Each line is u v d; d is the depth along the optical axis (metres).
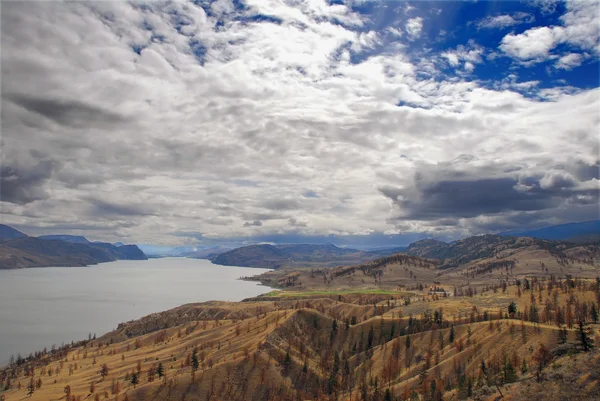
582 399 104.38
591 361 119.88
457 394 174.88
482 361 195.00
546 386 118.88
